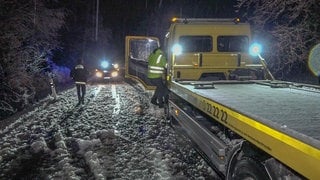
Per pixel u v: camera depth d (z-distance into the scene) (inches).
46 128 391.9
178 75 377.7
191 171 249.4
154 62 426.3
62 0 1284.4
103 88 886.4
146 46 527.5
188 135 292.0
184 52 379.9
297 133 111.3
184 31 380.5
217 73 382.6
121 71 1395.2
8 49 616.7
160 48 428.8
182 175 240.5
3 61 602.2
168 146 310.8
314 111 173.5
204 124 246.4
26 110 526.9
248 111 169.9
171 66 381.4
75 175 241.4
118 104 576.7
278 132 120.6
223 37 385.4
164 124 402.3
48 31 841.5
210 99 203.3
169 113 388.5
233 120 164.6
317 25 584.1
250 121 144.3
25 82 641.6
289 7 604.4
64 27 1189.7
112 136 348.5
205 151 229.6
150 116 457.1
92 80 1170.0
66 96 707.4
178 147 306.3
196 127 254.1
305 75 679.1
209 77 381.7
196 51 382.9
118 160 274.1
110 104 577.9
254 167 144.3
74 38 1488.7
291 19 587.2
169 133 358.3
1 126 405.4
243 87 297.6
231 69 384.2
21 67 653.3
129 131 372.5
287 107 185.8
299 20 611.2
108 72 1138.0
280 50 606.9
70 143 326.3
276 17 606.2
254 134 140.9
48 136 356.2
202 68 379.9
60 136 345.7
